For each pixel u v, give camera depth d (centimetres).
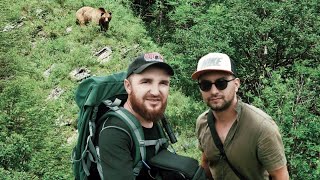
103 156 212
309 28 1096
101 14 1633
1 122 639
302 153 721
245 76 1140
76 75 1323
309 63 1052
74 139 986
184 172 218
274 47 1125
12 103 674
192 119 1105
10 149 559
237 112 287
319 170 636
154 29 2028
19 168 573
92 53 1473
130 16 1933
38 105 770
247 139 286
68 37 1550
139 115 229
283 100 777
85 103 236
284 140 676
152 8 2180
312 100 823
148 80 223
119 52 1504
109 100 241
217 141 300
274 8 1147
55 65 1345
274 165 286
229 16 1197
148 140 226
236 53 1154
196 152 928
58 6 1798
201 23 1272
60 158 643
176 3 1582
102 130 218
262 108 779
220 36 1172
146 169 223
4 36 927
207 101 290
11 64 870
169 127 266
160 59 225
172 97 1199
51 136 707
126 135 215
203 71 282
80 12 1672
